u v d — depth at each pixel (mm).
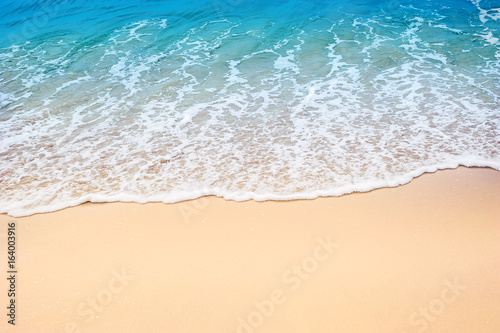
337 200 5578
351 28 12000
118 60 10555
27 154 6855
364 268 4359
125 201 5742
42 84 9398
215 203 5633
